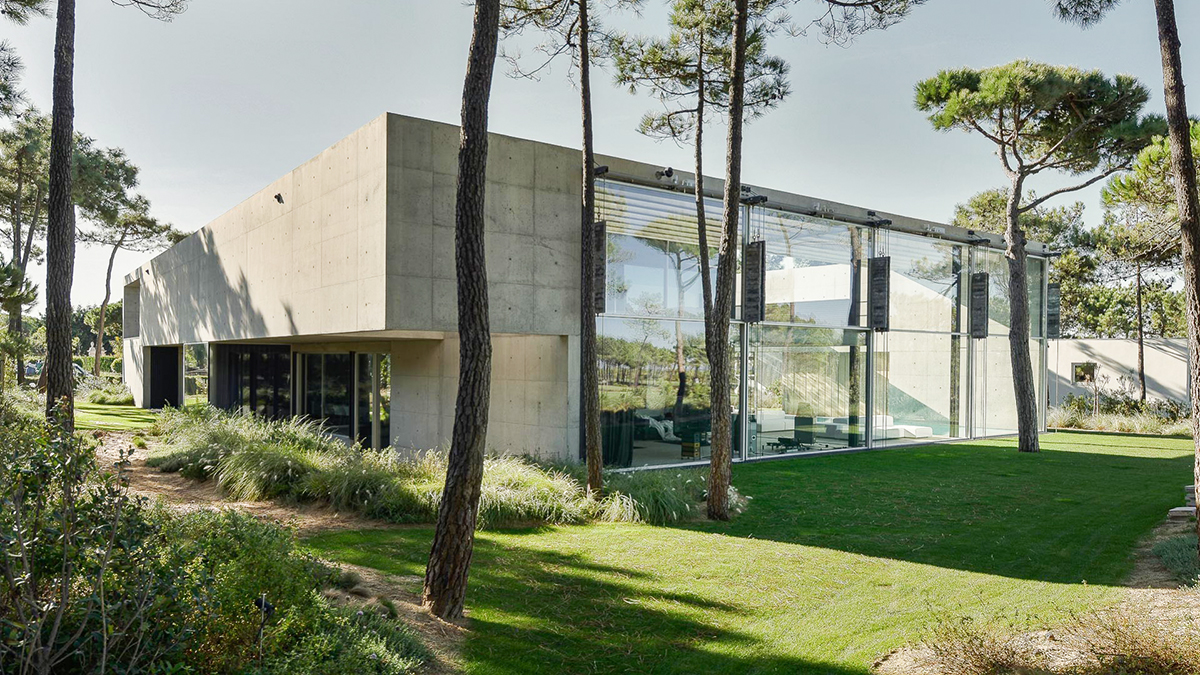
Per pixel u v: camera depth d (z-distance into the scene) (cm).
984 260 2150
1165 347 2592
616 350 1320
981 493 1152
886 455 1653
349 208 1171
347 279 1173
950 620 527
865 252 1792
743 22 936
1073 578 691
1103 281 3108
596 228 1274
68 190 1027
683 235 1423
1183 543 755
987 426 2153
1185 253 685
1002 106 1755
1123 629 487
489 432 1459
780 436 1611
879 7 947
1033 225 3362
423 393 1548
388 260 1060
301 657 381
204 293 1977
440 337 1433
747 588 659
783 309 1609
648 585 661
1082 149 1808
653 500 952
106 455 1288
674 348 1409
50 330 1009
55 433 362
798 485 1217
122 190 2959
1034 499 1103
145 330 2800
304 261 1339
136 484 1046
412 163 1087
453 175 1128
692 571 708
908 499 1097
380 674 416
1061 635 513
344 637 436
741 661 500
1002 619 568
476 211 575
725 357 968
